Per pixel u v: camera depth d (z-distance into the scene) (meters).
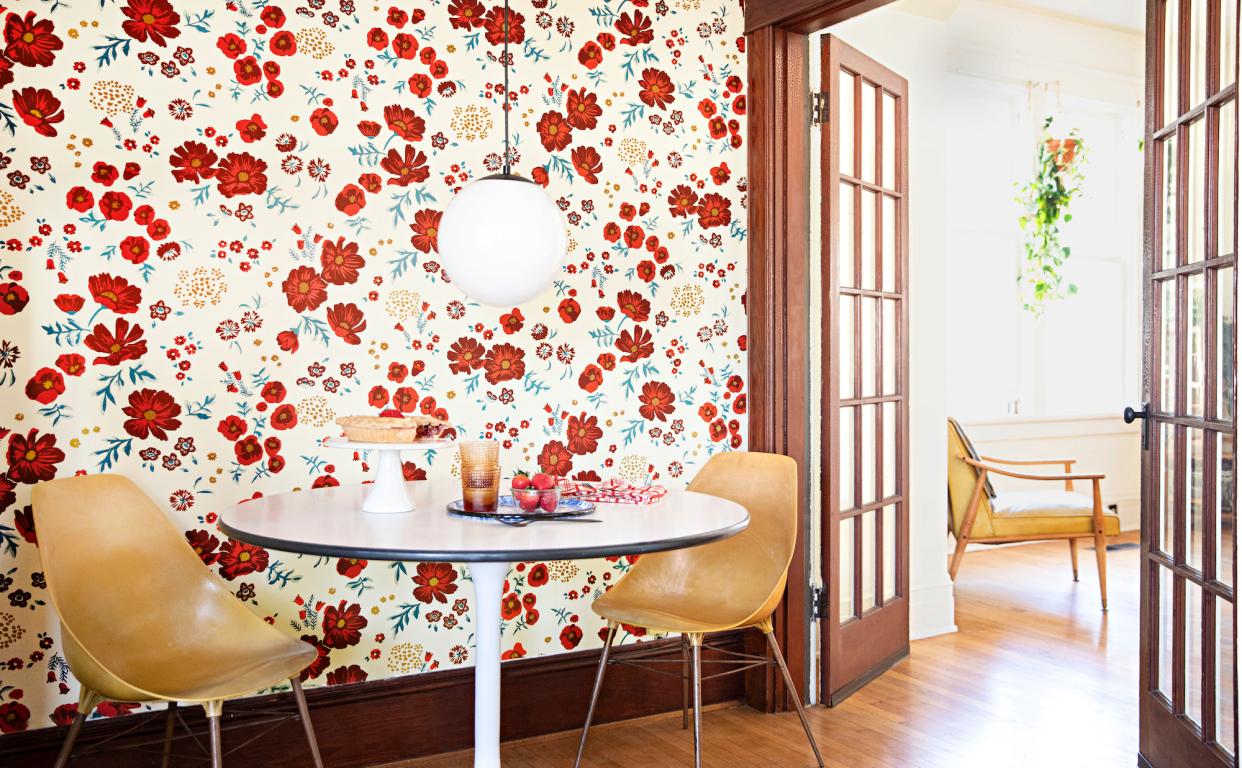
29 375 2.11
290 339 2.37
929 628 3.66
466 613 2.58
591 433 2.77
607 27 2.80
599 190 2.78
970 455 4.17
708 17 2.96
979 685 3.07
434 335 2.54
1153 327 2.42
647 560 2.55
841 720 2.76
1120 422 6.04
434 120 2.55
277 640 1.99
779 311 2.92
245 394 2.32
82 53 2.15
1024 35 5.17
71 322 2.14
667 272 2.89
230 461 2.30
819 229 2.99
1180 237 2.29
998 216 5.57
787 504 2.39
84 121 2.16
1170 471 2.34
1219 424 2.06
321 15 2.41
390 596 2.48
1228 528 2.03
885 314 3.34
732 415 3.00
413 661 2.51
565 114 2.73
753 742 2.59
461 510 1.87
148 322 2.22
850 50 3.05
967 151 5.45
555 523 1.78
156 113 2.22
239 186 2.31
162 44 2.23
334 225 2.42
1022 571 4.84
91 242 2.16
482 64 2.61
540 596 2.68
